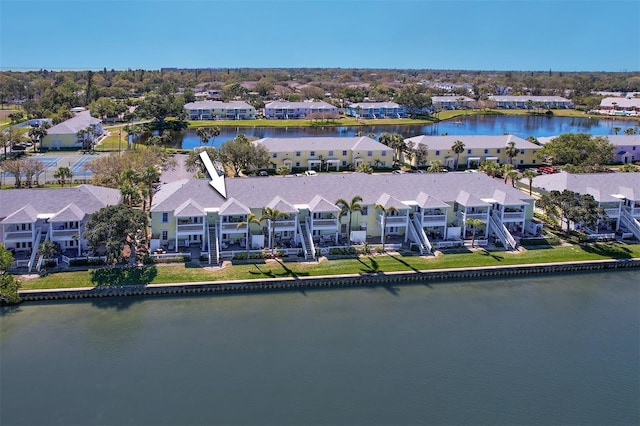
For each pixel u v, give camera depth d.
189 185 82.88
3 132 162.62
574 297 72.88
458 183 91.88
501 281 77.50
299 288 72.62
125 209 73.69
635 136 159.62
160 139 174.88
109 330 60.72
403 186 89.56
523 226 89.75
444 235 86.56
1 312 64.00
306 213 83.44
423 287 74.62
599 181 99.81
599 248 86.56
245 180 86.38
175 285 69.44
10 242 73.75
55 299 66.94
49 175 124.94
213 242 79.19
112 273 71.00
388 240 86.06
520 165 150.00
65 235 74.88
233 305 67.44
